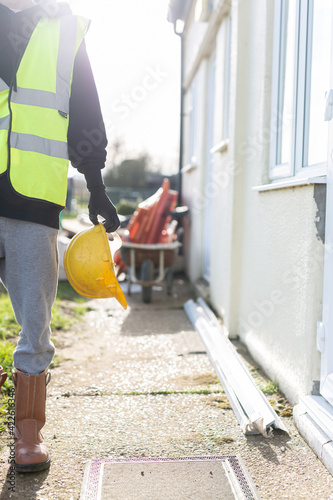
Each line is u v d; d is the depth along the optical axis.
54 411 2.64
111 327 4.67
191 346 3.97
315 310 2.43
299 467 2.07
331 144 2.26
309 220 2.50
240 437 2.36
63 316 4.95
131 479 1.94
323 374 2.37
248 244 3.90
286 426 2.47
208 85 6.42
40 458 2.01
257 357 3.48
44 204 1.94
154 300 6.13
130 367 3.43
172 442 2.29
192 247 7.27
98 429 2.43
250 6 3.96
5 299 5.21
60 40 1.98
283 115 3.28
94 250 2.13
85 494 1.83
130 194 21.33
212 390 2.98
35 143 1.91
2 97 1.92
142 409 2.69
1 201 1.90
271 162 3.41
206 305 5.24
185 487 1.88
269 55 3.42
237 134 4.06
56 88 1.95
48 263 1.99
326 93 2.28
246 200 4.00
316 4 2.62
